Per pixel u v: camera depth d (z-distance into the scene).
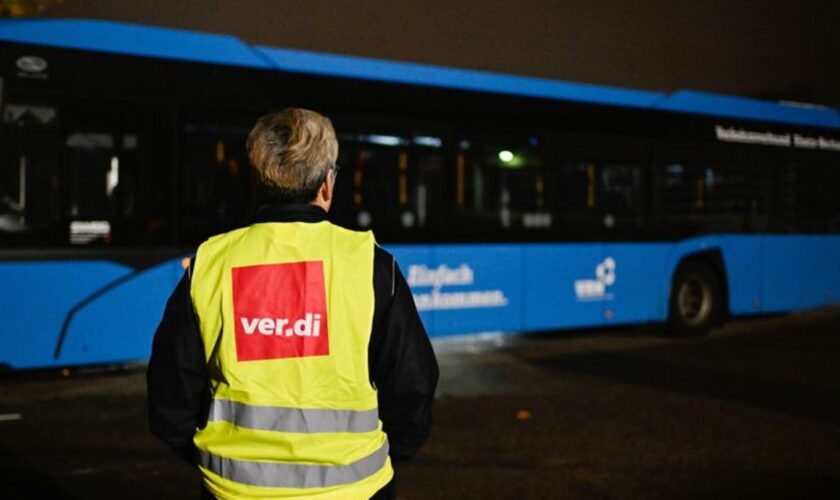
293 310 2.13
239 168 8.67
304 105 9.04
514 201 10.50
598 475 5.84
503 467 6.02
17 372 8.59
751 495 5.45
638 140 11.63
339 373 2.12
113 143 8.05
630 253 11.52
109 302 8.01
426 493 5.43
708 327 12.47
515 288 10.48
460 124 10.09
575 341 11.98
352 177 9.32
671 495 5.43
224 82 8.62
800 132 13.38
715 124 12.42
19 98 7.64
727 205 12.54
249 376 2.11
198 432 2.20
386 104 9.57
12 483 5.54
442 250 9.90
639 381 9.13
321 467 2.11
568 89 11.09
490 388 8.70
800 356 10.80
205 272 2.19
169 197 8.29
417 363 2.19
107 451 6.29
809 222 13.40
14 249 7.63
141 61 8.21
